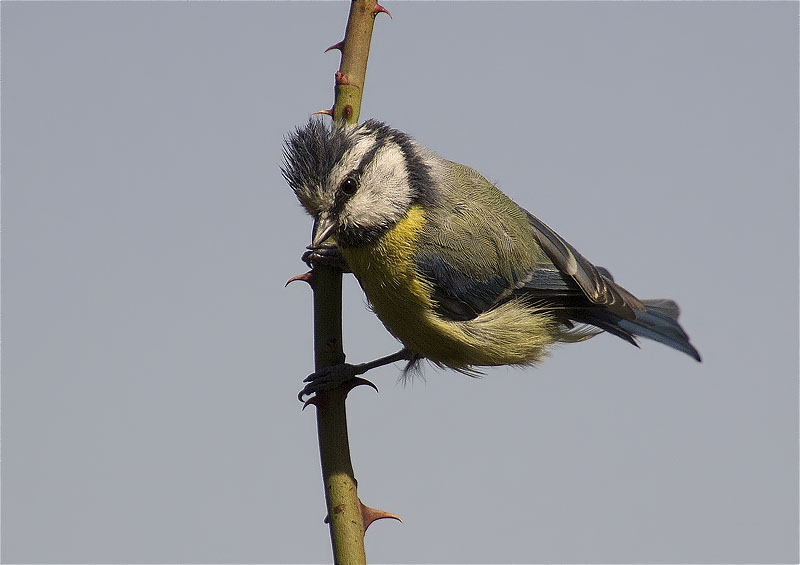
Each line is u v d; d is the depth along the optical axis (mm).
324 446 7281
